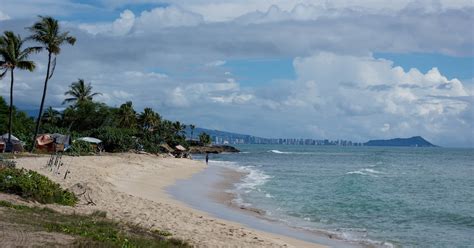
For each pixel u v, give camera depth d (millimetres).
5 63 45781
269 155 138750
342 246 18719
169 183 38500
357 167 77188
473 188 44062
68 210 17891
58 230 12758
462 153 184375
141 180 37844
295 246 17500
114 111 94062
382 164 89312
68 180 27312
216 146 163250
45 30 47062
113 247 11539
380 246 19109
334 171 64625
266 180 47562
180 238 15289
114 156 60656
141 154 75812
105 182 27922
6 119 62031
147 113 110375
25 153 47781
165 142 114000
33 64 46906
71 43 48750
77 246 10852
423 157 133125
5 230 11750
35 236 11477
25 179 19422
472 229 23406
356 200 33125
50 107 87562
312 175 55812
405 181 50406
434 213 28344
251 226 21328
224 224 19766
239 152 163000
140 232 14953
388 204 31734
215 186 39281
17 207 16062
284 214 26047
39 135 56719
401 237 21188
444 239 20953
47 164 35000
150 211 20391
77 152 57031
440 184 47938
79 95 85062
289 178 50750
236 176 51875
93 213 17562
